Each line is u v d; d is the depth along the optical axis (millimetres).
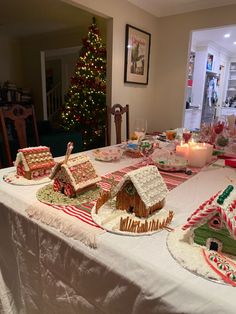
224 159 1625
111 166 1382
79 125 3842
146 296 577
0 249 1079
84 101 3684
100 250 670
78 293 763
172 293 540
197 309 501
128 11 3189
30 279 952
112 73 3172
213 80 6102
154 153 1656
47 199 907
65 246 749
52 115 6289
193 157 1436
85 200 906
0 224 1031
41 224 820
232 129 2066
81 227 733
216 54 6020
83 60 3596
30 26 4750
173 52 3699
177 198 973
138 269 598
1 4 3506
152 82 3943
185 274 556
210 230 629
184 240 671
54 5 3557
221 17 3180
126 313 637
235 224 579
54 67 6570
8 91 5707
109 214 806
